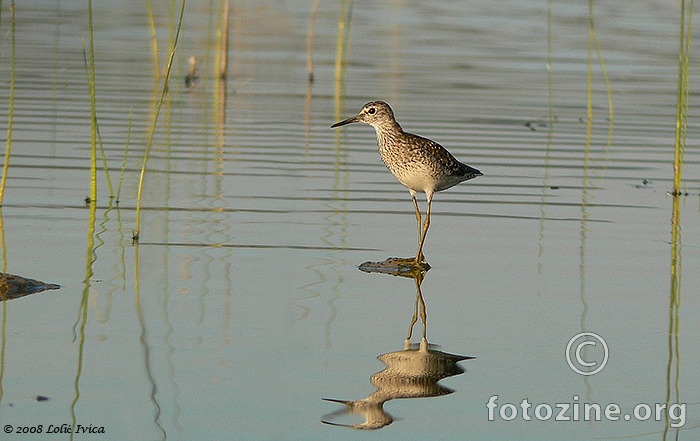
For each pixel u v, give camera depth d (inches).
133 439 335.9
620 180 697.6
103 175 666.2
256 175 680.4
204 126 818.8
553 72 1060.5
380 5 1470.2
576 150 773.9
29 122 794.8
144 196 626.5
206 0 1472.7
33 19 1253.1
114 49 1109.7
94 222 572.4
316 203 626.5
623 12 1403.8
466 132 812.6
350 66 1078.4
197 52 1114.7
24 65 1010.1
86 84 944.9
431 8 1445.6
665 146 794.2
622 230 591.2
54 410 354.6
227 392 372.8
